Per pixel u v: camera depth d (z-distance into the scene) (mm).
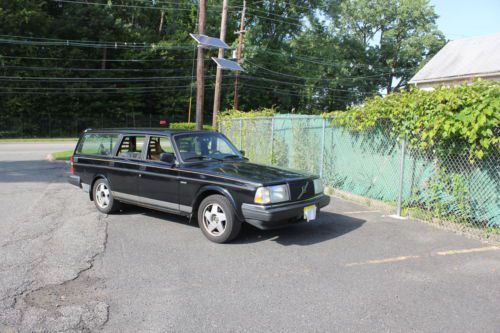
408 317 3695
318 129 10156
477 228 6430
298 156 11047
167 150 6680
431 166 7086
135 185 6992
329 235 6266
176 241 5949
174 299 4059
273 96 50594
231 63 15617
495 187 6148
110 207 7539
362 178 8812
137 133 7203
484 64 17625
